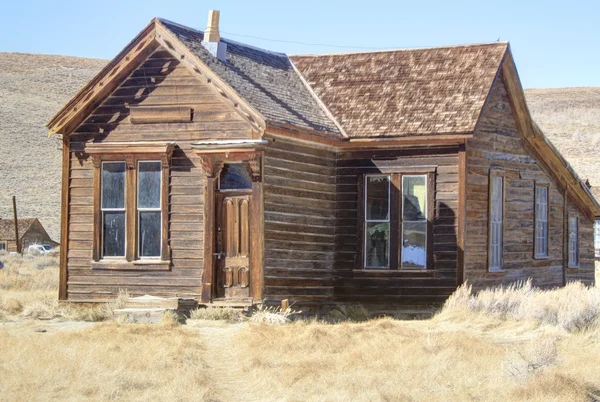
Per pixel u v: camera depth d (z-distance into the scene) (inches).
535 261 1109.7
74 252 945.5
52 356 581.0
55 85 5856.3
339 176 991.6
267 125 861.8
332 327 746.8
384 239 977.5
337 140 959.0
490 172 998.4
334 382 517.7
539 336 674.2
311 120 949.8
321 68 1069.1
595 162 3929.6
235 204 885.2
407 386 505.7
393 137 947.3
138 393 497.4
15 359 570.6
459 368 547.5
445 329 754.8
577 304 730.8
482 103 943.7
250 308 858.8
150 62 927.0
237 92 876.6
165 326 757.3
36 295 1040.2
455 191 944.9
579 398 470.0
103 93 938.7
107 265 928.3
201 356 617.9
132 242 920.9
